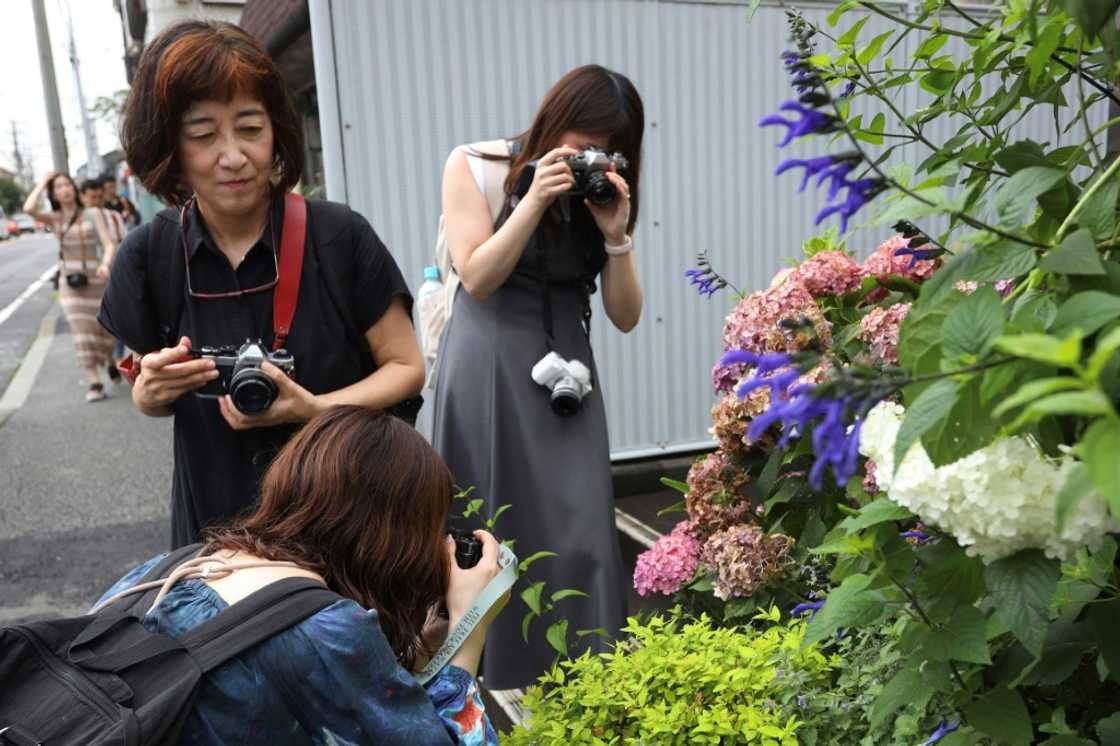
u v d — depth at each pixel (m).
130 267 2.01
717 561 2.44
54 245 51.59
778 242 4.71
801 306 2.37
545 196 2.27
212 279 2.03
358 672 1.34
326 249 2.07
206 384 2.02
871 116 4.32
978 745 1.28
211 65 1.83
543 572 2.47
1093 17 1.01
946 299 1.01
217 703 1.30
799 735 1.66
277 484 1.54
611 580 2.46
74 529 5.07
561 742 1.70
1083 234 0.93
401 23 4.04
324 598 1.38
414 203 4.17
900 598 1.16
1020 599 0.99
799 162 0.90
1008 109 1.38
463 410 2.49
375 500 1.51
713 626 2.62
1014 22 1.28
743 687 1.71
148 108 1.87
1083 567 1.16
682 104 4.46
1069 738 1.20
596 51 4.30
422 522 1.54
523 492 2.47
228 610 1.36
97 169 31.22
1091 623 1.15
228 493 2.06
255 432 2.05
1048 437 0.92
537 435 2.46
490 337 2.48
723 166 4.57
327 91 4.00
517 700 2.71
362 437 1.54
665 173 4.49
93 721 1.24
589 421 2.52
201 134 1.87
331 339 2.08
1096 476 0.67
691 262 4.59
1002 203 0.97
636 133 2.44
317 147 6.73
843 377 0.80
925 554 1.14
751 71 4.53
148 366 1.90
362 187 4.11
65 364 10.89
